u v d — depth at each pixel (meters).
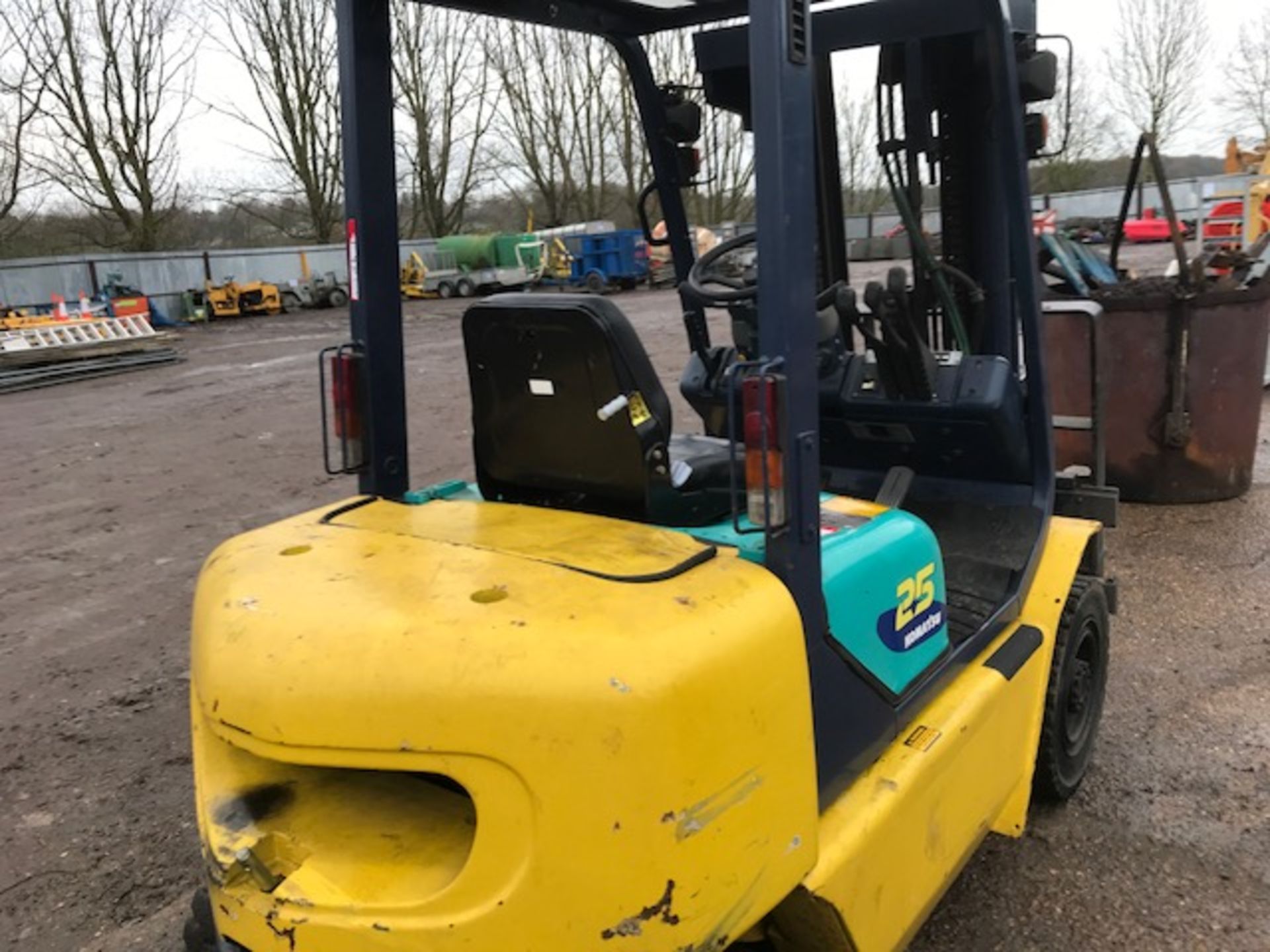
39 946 2.72
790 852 1.75
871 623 2.07
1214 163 36.47
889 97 3.30
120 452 8.91
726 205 28.38
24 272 21.05
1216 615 4.35
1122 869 2.79
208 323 22.48
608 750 1.51
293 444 8.93
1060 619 2.93
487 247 25.69
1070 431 5.81
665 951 1.57
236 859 1.80
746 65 3.37
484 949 1.59
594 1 3.08
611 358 2.00
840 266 3.65
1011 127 2.91
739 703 1.62
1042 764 2.92
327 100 29.72
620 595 1.69
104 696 4.16
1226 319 5.48
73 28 25.25
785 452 1.76
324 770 2.03
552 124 33.22
